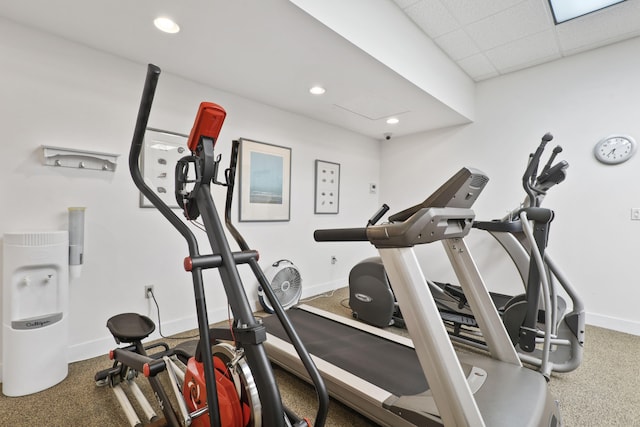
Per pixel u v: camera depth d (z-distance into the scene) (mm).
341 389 1544
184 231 1059
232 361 1057
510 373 1437
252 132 3061
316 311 2654
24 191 1865
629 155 2695
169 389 1712
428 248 4031
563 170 2113
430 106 3127
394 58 2355
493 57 3072
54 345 1762
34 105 1887
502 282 3385
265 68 2361
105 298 2184
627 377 1949
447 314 2693
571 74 3002
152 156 2375
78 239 1970
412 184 4281
